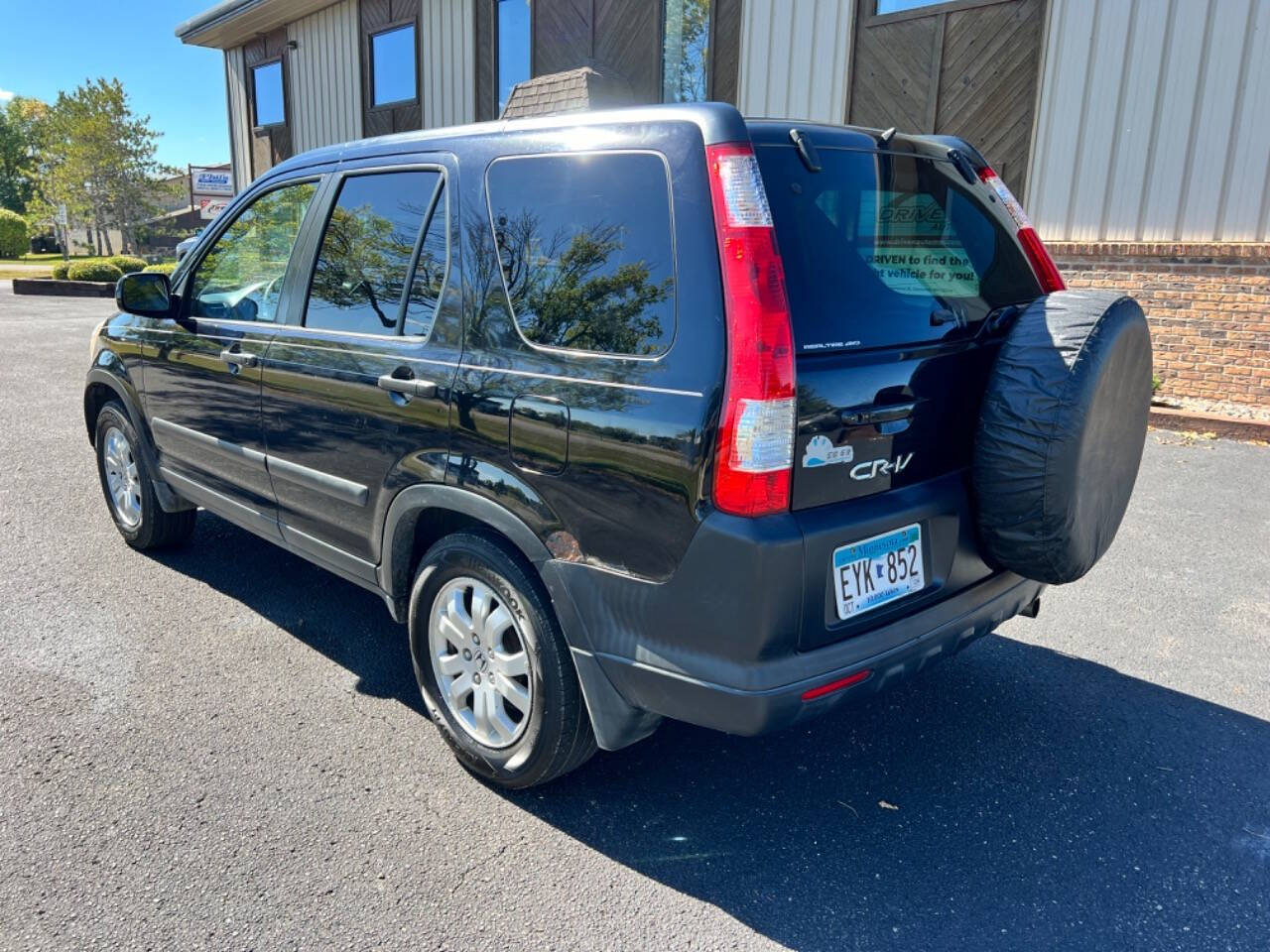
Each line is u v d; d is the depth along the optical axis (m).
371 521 3.07
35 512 5.31
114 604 4.07
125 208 43.00
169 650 3.66
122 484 4.72
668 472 2.20
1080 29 7.83
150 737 3.03
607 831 2.64
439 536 3.06
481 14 13.27
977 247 2.93
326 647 3.72
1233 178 7.30
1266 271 7.27
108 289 21.22
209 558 4.65
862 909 2.35
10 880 2.36
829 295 2.33
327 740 3.05
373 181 3.13
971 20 8.47
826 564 2.21
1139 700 3.43
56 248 56.16
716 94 10.46
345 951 2.16
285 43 17.52
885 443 2.35
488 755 2.77
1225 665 3.69
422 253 2.89
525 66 12.91
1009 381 2.52
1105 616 4.14
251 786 2.78
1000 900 2.39
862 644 2.29
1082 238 8.12
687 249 2.20
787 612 2.15
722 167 2.16
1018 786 2.89
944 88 8.74
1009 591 2.76
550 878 2.44
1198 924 2.31
